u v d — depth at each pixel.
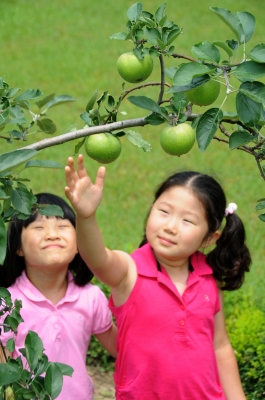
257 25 15.68
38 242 3.56
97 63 13.73
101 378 5.18
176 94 2.66
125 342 3.47
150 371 3.41
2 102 2.88
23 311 3.60
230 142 2.54
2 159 2.24
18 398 2.34
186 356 3.42
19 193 2.56
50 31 15.80
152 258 3.57
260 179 8.93
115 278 3.39
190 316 3.47
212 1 17.77
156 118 2.64
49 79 12.70
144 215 7.80
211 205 3.53
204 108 11.37
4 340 3.52
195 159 9.63
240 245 3.80
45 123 3.30
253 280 6.11
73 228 3.67
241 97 2.43
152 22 2.64
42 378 2.44
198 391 3.43
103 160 2.67
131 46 14.98
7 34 15.44
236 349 4.65
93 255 3.17
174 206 3.48
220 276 3.75
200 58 2.45
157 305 3.43
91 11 17.38
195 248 3.53
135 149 10.01
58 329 3.63
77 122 10.83
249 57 2.39
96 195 2.93
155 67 13.62
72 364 3.65
